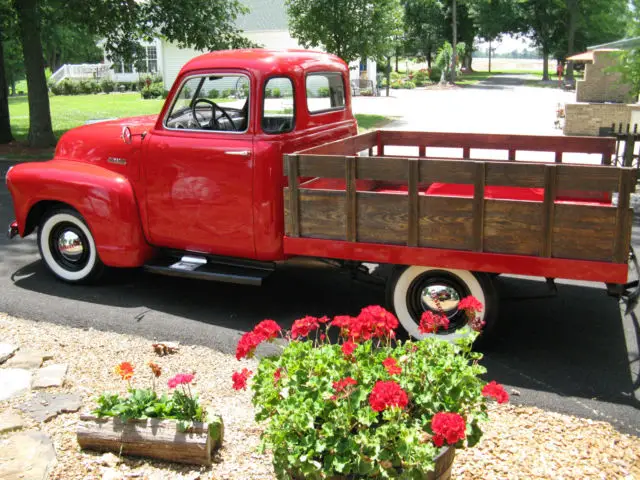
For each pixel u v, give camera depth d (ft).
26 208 19.95
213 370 14.60
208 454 10.80
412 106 87.45
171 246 18.67
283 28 109.60
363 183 19.77
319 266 17.02
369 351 9.95
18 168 20.16
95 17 47.47
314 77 18.42
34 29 49.32
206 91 17.81
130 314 17.88
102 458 10.95
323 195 15.69
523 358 15.44
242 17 113.91
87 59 188.03
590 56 94.53
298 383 9.30
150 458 11.03
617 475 10.68
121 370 11.27
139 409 11.31
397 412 8.39
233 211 17.24
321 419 8.91
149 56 132.46
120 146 18.75
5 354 14.90
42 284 20.34
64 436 11.66
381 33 64.49
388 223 15.20
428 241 14.93
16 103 104.94
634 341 16.40
